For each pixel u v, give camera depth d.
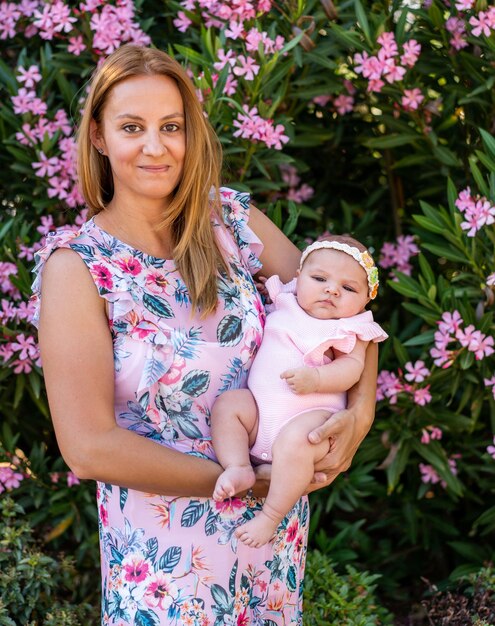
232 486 1.97
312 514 3.71
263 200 3.62
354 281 2.27
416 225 3.74
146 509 2.05
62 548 3.52
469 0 3.08
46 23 3.24
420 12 3.28
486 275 3.16
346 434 2.16
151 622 2.04
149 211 2.12
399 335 3.61
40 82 3.44
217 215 2.30
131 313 2.00
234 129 3.18
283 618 2.24
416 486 3.60
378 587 3.65
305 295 2.28
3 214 3.54
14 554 3.04
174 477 1.99
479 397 3.26
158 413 2.07
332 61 3.27
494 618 3.00
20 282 3.12
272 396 2.15
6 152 3.52
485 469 3.34
